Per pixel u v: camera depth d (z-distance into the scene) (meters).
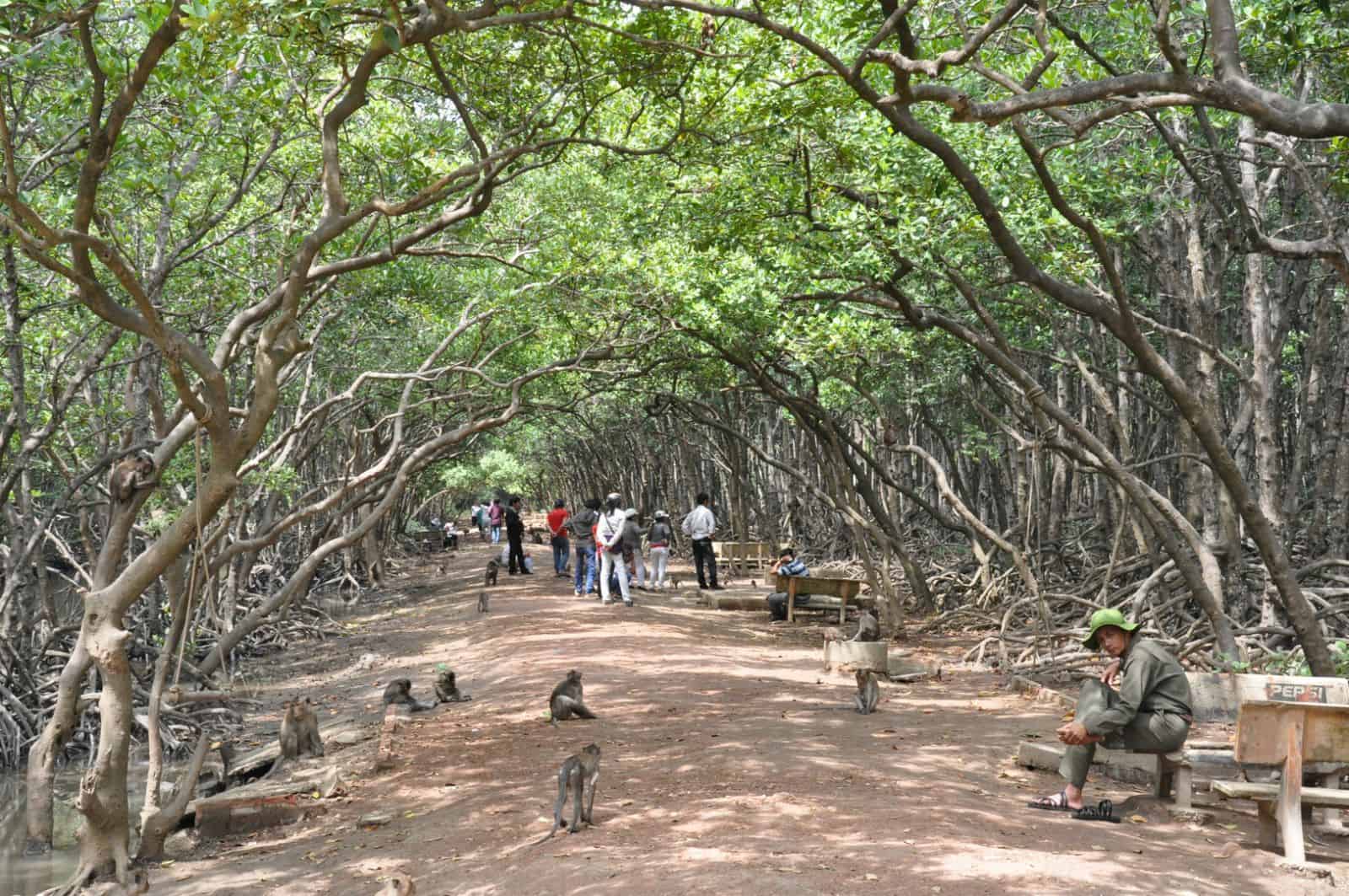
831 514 35.44
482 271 20.12
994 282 14.85
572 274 17.70
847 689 13.81
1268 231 16.52
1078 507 28.20
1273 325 19.83
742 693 13.26
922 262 14.38
